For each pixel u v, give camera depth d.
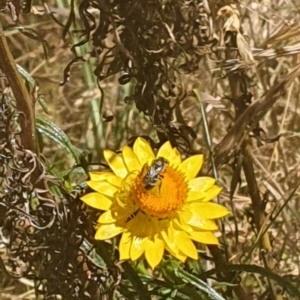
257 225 0.28
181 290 0.24
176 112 0.26
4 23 0.32
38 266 0.24
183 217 0.21
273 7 0.31
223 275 0.27
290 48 0.26
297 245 0.32
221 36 0.25
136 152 0.22
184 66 0.25
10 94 0.21
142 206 0.21
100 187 0.22
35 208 0.23
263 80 0.31
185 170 0.22
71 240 0.22
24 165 0.21
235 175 0.27
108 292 0.23
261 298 0.28
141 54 0.24
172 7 0.24
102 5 0.23
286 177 0.32
